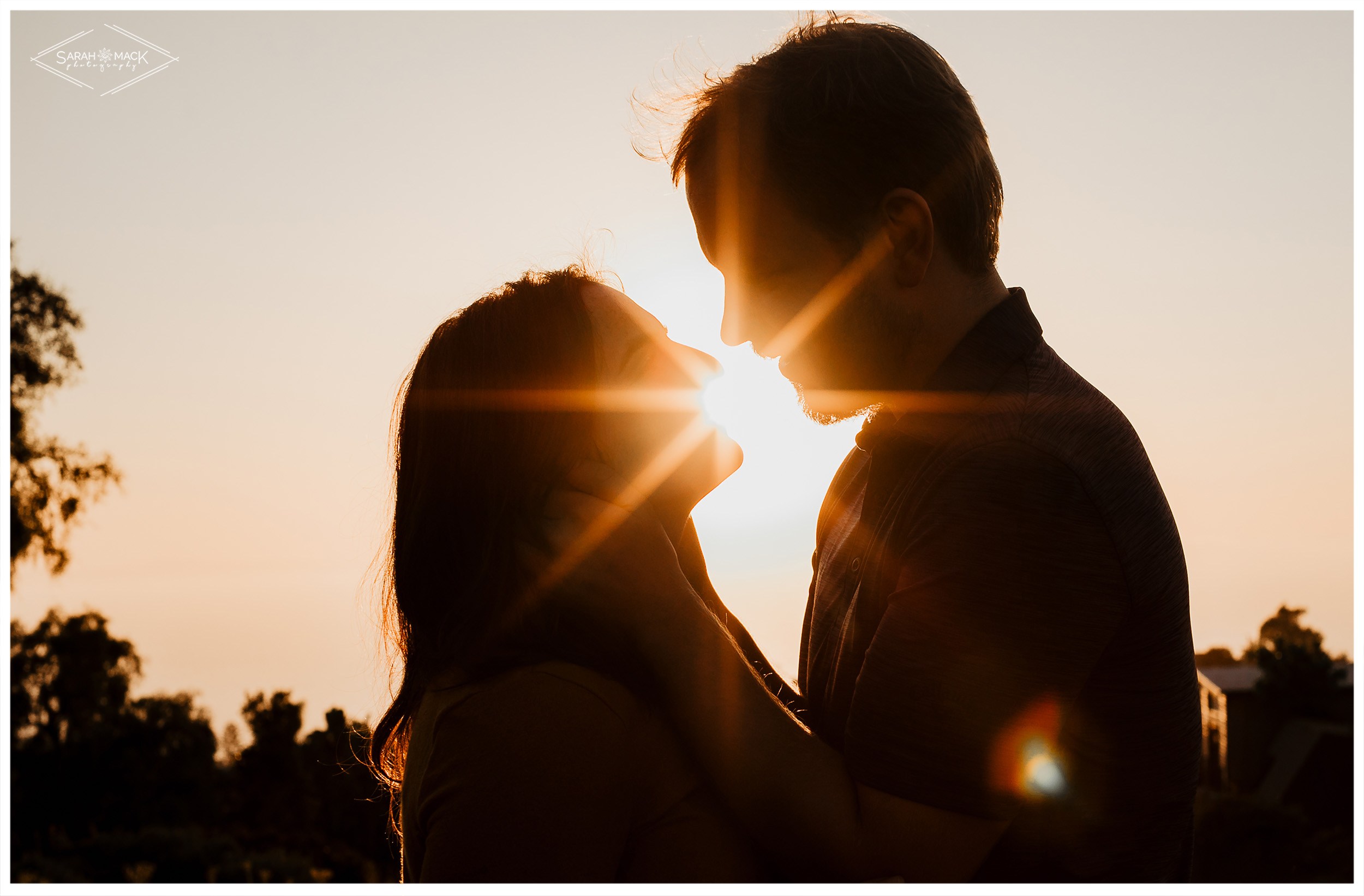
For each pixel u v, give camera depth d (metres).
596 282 1.53
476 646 1.28
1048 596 1.16
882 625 1.24
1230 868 22.89
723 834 1.29
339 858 22.28
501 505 1.33
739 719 1.24
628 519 1.32
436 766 1.25
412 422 1.44
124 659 28.58
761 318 1.49
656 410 1.48
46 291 15.43
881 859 1.17
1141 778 1.27
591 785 1.20
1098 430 1.23
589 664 1.28
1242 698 33.28
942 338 1.40
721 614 1.73
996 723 1.15
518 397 1.37
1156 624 1.24
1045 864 1.27
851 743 1.23
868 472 1.67
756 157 1.43
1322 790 29.02
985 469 1.20
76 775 27.22
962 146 1.39
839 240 1.40
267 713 32.41
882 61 1.39
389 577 1.63
